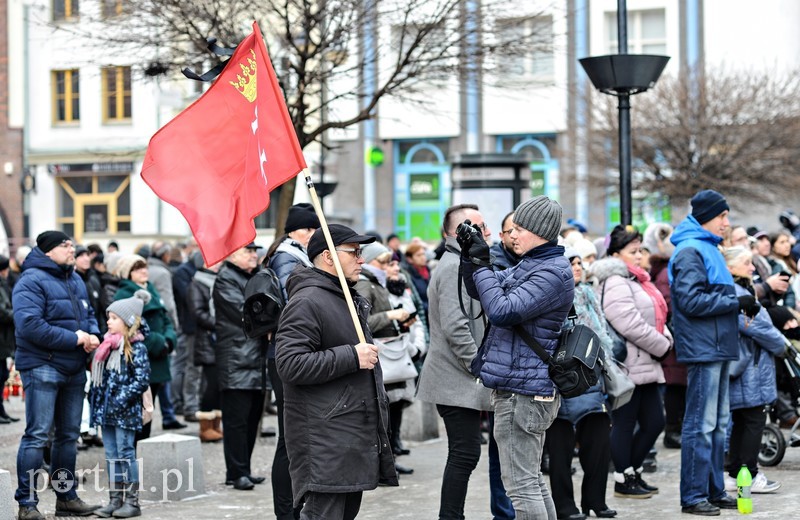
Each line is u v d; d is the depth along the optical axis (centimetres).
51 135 3688
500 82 2027
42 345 881
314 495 620
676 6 3444
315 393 619
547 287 648
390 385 1088
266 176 685
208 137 721
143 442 1000
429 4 1525
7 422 1473
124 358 931
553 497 842
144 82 1577
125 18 1525
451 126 3662
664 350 958
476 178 1986
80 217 3688
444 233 822
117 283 1280
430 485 1052
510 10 1560
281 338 621
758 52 3372
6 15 3700
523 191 1997
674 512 894
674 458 1184
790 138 2802
